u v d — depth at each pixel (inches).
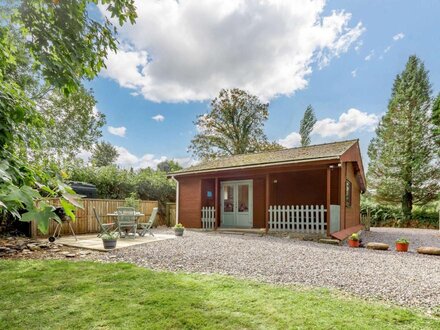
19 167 66.9
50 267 186.7
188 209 519.5
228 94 1071.0
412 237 486.3
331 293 143.3
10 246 252.4
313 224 381.1
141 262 210.7
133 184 543.2
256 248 278.1
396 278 174.7
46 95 428.1
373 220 820.0
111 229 399.5
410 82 796.0
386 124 831.1
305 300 129.3
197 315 111.3
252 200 486.3
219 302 124.9
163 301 125.2
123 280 157.3
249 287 147.1
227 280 159.3
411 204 788.0
